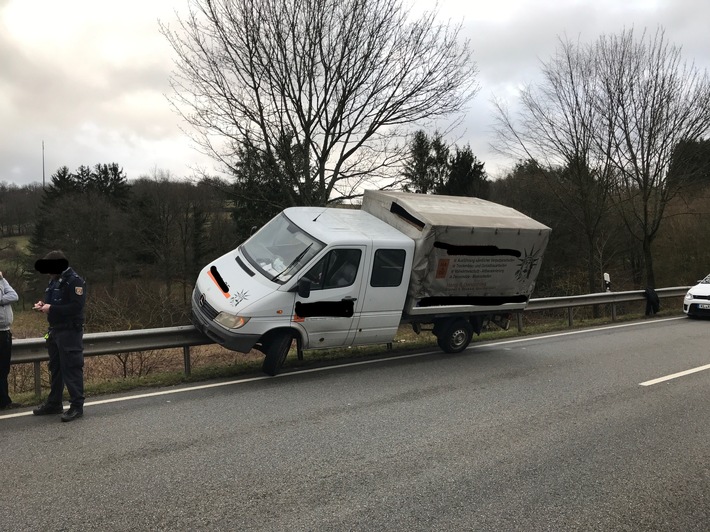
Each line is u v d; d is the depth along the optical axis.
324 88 13.68
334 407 5.71
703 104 17.28
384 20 13.42
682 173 19.27
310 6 12.98
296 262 6.91
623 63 18.02
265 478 3.88
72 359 5.18
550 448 4.63
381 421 5.27
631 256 28.12
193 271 39.44
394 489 3.76
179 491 3.64
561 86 19.14
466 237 7.89
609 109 18.50
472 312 8.68
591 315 23.02
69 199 42.12
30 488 3.65
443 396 6.25
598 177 20.19
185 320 14.63
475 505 3.56
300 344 7.01
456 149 32.31
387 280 7.47
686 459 4.45
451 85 14.35
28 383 7.96
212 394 6.18
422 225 7.66
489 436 4.90
